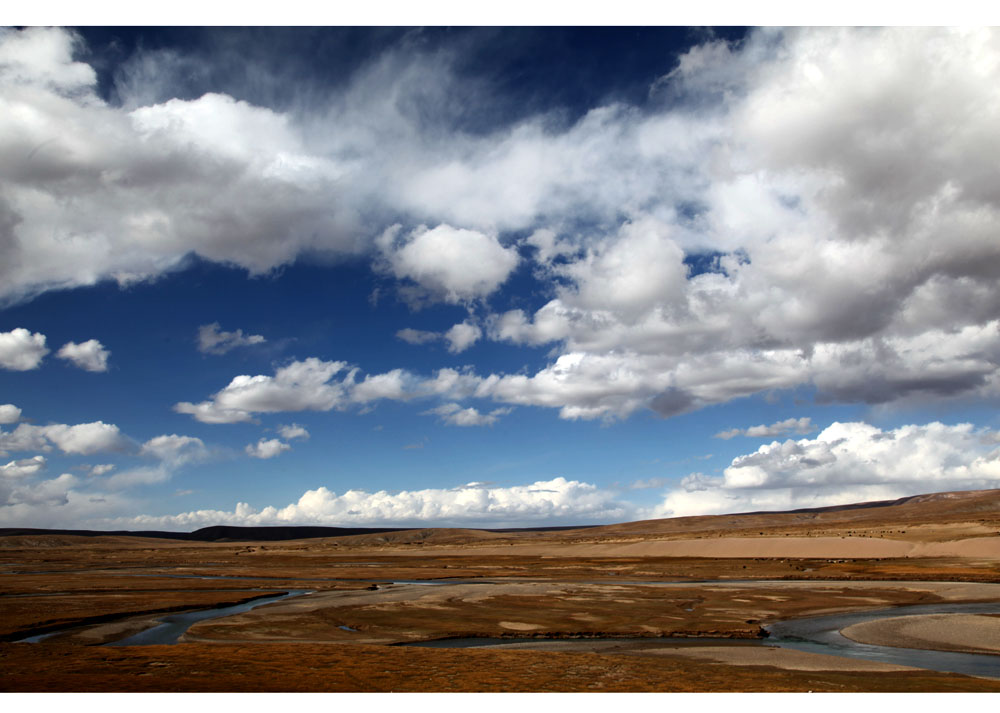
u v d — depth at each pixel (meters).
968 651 35.47
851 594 61.00
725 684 24.47
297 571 113.31
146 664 25.89
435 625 43.97
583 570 102.25
